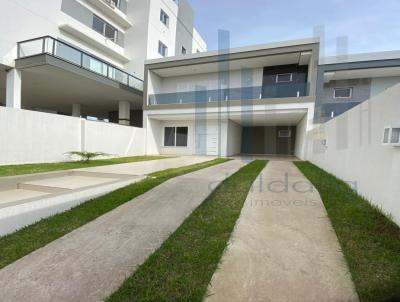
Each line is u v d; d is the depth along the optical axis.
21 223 3.29
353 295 1.73
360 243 2.39
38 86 12.16
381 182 3.08
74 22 13.20
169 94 13.62
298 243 2.52
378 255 2.17
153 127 14.46
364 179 3.70
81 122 9.57
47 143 8.18
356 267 2.02
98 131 10.45
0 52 9.54
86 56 10.67
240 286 1.89
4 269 2.26
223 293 1.82
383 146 3.02
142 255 2.42
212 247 2.49
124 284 1.96
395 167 2.70
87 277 2.09
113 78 12.24
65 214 3.67
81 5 13.66
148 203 3.97
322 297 1.73
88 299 1.83
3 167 6.52
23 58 9.49
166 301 1.76
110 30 15.79
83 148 9.66
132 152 12.74
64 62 9.64
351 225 2.80
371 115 3.45
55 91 13.25
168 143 14.98
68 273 2.16
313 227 2.88
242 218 3.24
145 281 1.99
